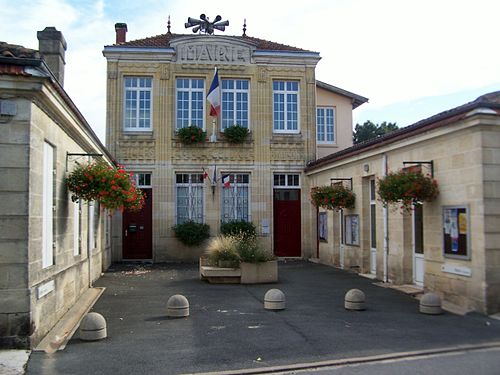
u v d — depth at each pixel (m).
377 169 14.97
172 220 21.25
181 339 8.47
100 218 16.91
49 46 13.73
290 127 22.52
